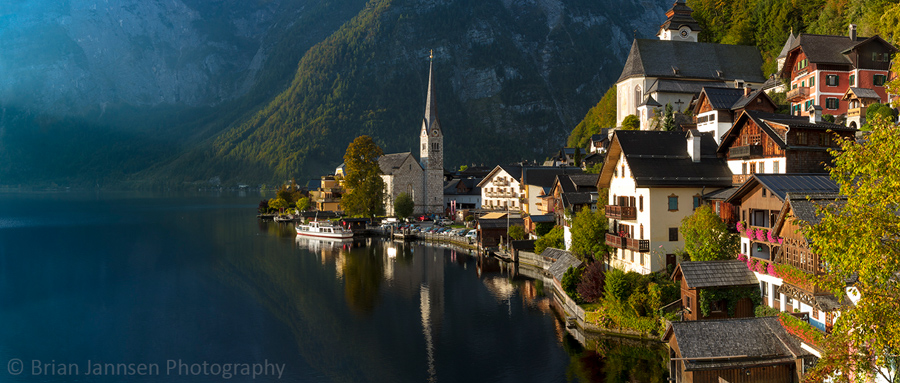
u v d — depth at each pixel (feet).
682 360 111.96
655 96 371.76
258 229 497.46
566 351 155.74
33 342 180.96
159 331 189.98
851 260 65.62
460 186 558.97
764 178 135.85
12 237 437.58
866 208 66.23
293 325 193.36
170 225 533.96
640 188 177.68
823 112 250.57
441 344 169.48
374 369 152.25
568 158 504.02
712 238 153.69
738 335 114.42
